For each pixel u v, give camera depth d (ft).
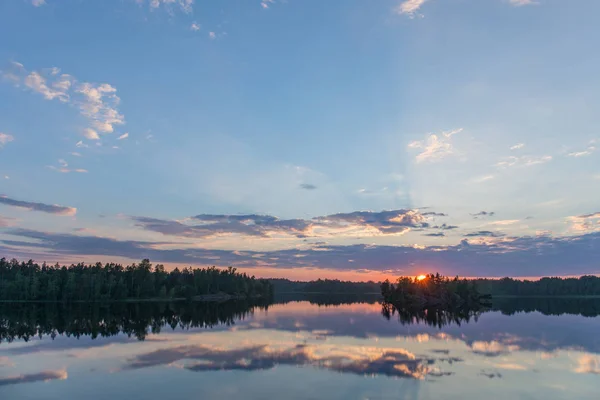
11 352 150.61
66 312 385.29
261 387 99.91
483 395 94.38
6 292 615.16
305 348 156.25
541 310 418.51
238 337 189.06
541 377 111.04
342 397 92.02
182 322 269.44
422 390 97.91
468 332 208.64
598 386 102.58
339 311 392.47
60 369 120.78
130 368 121.29
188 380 106.63
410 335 195.93
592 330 217.36
